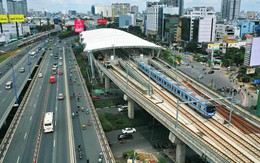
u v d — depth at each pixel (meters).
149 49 147.38
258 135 57.31
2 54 196.88
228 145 52.38
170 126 58.66
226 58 183.50
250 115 66.19
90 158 54.81
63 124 71.44
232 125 61.34
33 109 82.94
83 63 166.38
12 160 54.09
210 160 46.47
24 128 68.94
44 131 66.38
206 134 56.62
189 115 66.44
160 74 93.25
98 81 131.75
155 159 64.12
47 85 112.12
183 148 60.50
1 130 76.12
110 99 108.25
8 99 91.75
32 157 55.22
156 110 64.94
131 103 88.44
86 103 88.62
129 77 102.31
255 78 134.75
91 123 72.12
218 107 72.75
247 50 139.75
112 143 72.69
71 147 59.34
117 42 142.25
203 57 196.50
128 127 82.94
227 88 122.06
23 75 128.50
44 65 158.12
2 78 122.44
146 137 76.12
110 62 126.75
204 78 144.25
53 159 54.50
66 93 100.31
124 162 62.88
